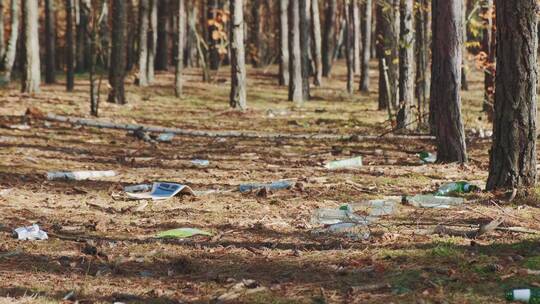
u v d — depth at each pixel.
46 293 6.67
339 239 8.62
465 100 34.41
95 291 6.74
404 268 7.23
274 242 8.59
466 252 7.73
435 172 14.12
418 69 25.23
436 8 15.01
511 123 11.02
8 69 37.19
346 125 25.06
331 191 12.14
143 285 6.96
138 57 41.31
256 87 41.06
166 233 9.04
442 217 9.74
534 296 6.14
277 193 12.04
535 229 8.90
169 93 36.84
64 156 16.78
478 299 6.24
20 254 8.09
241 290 6.71
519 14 10.75
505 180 11.12
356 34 50.41
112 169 15.23
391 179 13.28
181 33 35.41
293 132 23.14
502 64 11.03
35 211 10.57
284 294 6.57
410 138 20.44
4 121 22.53
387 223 9.44
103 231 9.30
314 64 43.47
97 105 25.61
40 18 64.44
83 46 52.59
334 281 6.93
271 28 64.06
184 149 18.80
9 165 14.91
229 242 8.62
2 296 6.55
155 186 12.23
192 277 7.22
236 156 17.44
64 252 8.23
